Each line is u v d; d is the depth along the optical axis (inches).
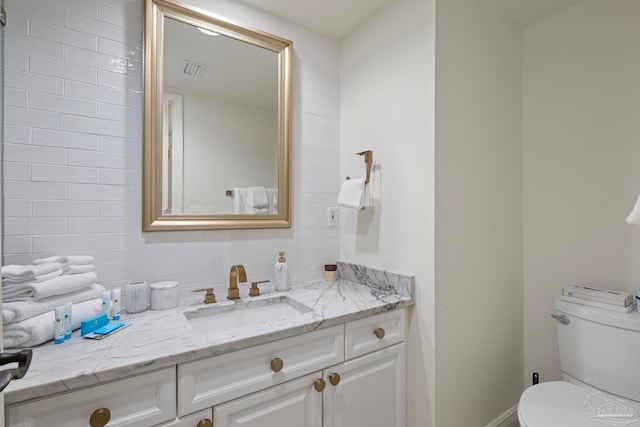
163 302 50.2
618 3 58.4
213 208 58.4
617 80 58.5
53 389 28.7
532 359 70.1
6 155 42.5
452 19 57.2
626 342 49.3
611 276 58.9
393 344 55.0
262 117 63.9
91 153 48.1
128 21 51.1
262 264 64.1
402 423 56.1
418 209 56.6
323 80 73.0
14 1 43.2
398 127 60.7
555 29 67.1
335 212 74.5
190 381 35.9
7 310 34.2
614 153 58.7
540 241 69.0
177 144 54.9
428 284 54.8
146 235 52.4
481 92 62.4
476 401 60.8
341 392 48.4
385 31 63.8
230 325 54.4
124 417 32.5
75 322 39.6
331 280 70.4
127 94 50.9
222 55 59.6
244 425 39.7
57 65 45.8
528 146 71.2
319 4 63.1
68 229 46.3
